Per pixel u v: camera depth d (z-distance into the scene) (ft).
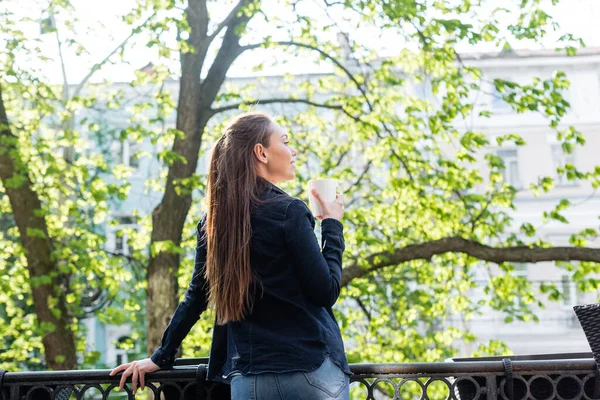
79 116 71.26
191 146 36.19
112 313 38.45
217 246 8.28
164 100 37.70
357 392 41.55
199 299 9.10
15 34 35.78
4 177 34.76
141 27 33.91
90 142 72.74
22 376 10.06
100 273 38.96
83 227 41.63
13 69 35.91
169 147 42.29
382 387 41.68
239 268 8.07
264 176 8.62
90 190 37.63
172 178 36.04
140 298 64.23
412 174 37.81
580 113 85.92
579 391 9.66
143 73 36.50
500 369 9.70
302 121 44.21
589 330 9.57
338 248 8.60
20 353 40.91
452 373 9.72
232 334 8.29
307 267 8.00
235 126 8.64
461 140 35.45
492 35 34.04
